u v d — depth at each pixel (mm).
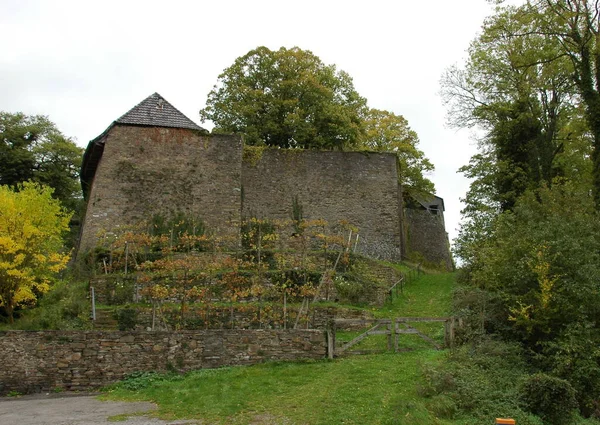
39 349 13656
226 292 18125
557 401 11125
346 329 17891
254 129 33281
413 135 41375
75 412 11406
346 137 34594
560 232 15945
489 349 13898
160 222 25219
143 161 26047
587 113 23328
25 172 36812
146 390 12930
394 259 29281
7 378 13383
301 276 20469
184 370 14094
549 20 24031
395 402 10938
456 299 18500
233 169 26922
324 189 29578
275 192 29109
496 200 27422
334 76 38156
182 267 18109
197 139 26938
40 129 38375
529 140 27156
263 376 13320
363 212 29594
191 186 26188
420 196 39344
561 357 13203
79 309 17547
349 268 23328
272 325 17188
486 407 10938
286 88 34688
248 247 25859
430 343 15672
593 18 23453
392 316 19547
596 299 14422
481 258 18953
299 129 33344
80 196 39969
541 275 14836
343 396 11539
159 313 16969
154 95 28016
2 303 18391
